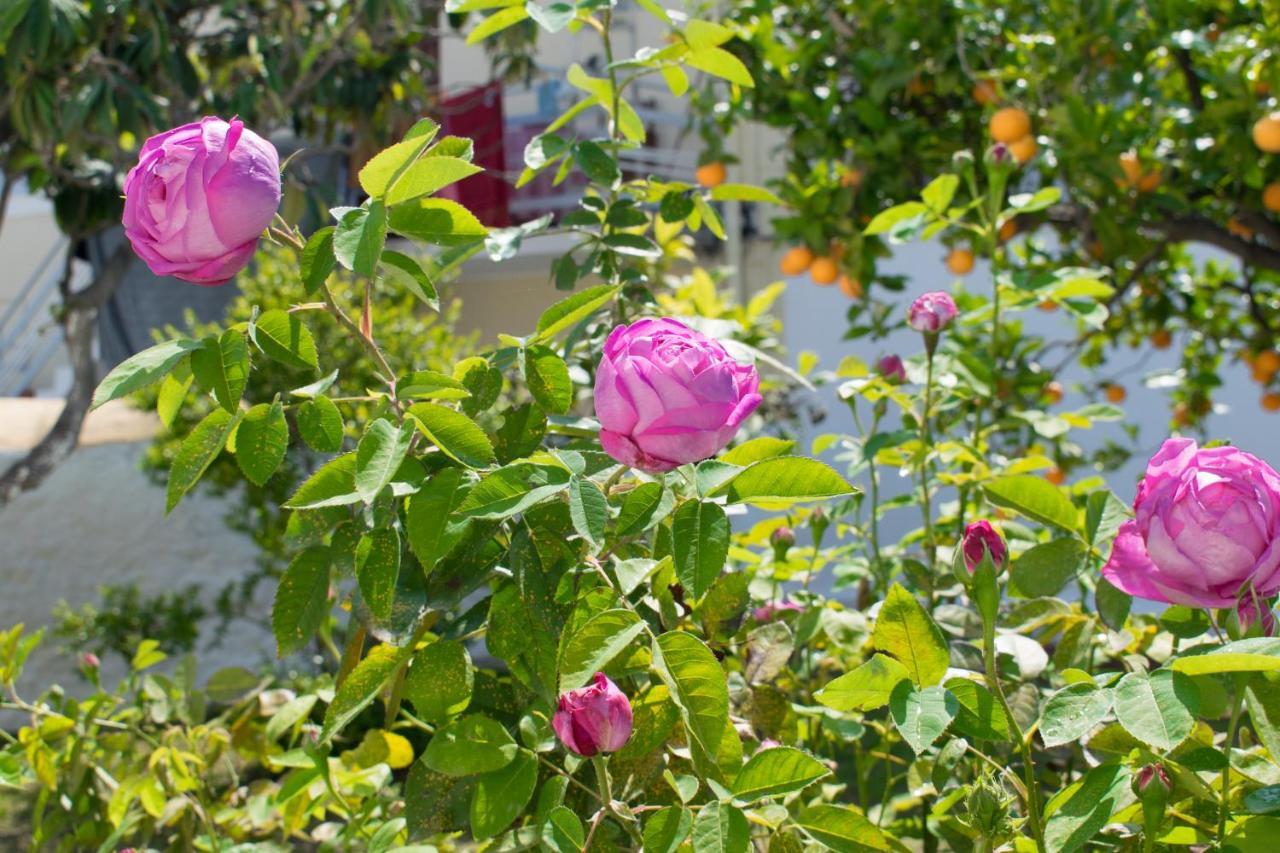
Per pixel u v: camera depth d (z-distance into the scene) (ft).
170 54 11.79
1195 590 2.77
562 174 5.27
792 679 4.65
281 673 13.92
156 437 14.78
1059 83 11.13
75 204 13.37
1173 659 2.51
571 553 3.21
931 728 2.55
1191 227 11.63
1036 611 3.95
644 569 3.00
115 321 24.09
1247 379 21.17
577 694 2.93
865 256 11.75
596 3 4.53
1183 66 11.71
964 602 4.94
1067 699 2.63
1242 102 10.42
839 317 23.89
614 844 3.45
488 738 3.26
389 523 3.16
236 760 7.08
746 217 24.54
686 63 4.70
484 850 3.34
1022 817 3.04
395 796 5.08
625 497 2.90
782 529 5.18
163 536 20.26
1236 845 2.71
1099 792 2.66
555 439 4.78
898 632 2.70
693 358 2.72
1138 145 11.33
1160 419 21.08
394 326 13.12
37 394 37.63
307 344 3.11
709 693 2.64
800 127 12.87
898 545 5.76
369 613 3.16
